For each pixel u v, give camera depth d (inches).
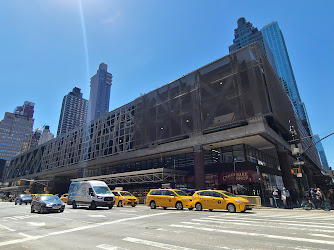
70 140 2290.8
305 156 1829.5
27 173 2938.0
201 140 1122.0
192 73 1282.0
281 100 1282.0
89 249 228.8
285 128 1193.4
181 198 685.9
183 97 1283.2
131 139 1565.0
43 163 2583.7
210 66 1203.9
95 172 1948.8
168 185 1074.1
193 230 318.7
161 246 231.1
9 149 6756.9
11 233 333.7
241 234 283.1
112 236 290.0
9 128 6939.0
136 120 1544.0
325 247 211.8
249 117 978.7
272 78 1157.7
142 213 576.4
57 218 498.9
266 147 1210.6
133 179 1299.2
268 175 1245.7
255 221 402.3
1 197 2470.5
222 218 453.1
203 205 629.3
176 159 1342.3
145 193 1277.1
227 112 1056.8
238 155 1096.8
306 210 658.8
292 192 1087.0
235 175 1029.8
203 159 1107.9
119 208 788.6
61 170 2180.1
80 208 791.7
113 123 1806.1
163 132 1321.4
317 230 300.5
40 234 320.2
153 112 1443.2
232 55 1126.4
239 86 1042.7
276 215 509.7
